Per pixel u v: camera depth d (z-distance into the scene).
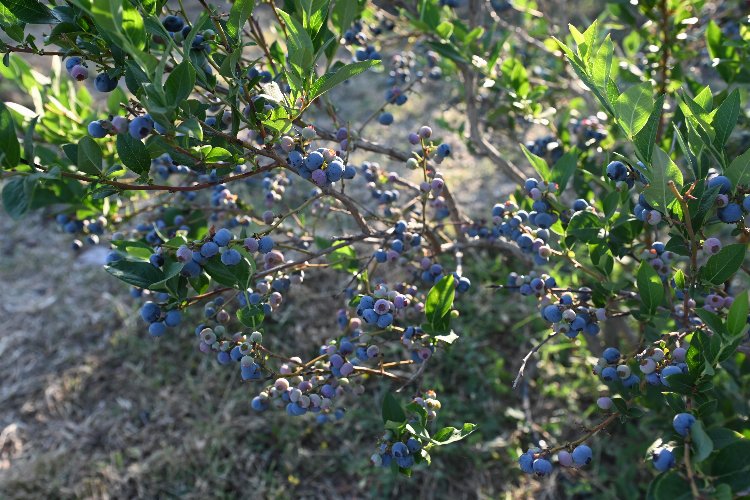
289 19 0.73
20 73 1.03
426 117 2.27
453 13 1.25
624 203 0.85
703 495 0.64
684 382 0.73
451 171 2.12
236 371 1.61
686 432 0.67
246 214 1.10
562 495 1.38
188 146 0.73
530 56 1.55
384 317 0.83
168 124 0.67
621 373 0.81
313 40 0.80
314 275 1.80
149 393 1.60
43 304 1.85
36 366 1.69
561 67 1.46
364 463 1.42
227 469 1.42
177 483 1.42
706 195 0.73
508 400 1.55
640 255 0.97
